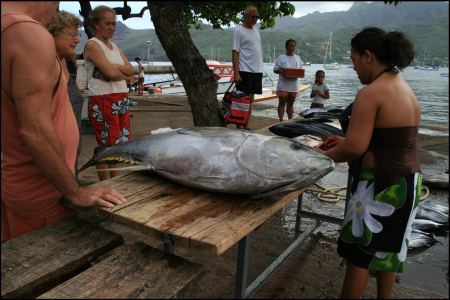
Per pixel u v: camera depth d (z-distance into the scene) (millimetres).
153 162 2227
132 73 3486
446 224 3355
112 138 3410
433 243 3055
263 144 2027
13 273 1500
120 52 3473
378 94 1748
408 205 1786
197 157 2082
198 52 4023
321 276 2422
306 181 1920
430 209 3559
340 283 2342
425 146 6293
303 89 16281
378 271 1970
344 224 1954
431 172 4758
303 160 1962
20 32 1459
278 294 2199
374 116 1772
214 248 1460
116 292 1394
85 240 1746
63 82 1853
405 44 1767
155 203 1894
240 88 5293
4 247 1675
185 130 2322
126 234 2875
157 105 10445
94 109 3342
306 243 2916
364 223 1835
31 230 1939
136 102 10953
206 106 4125
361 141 1787
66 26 2445
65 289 1398
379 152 1801
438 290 2365
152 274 1502
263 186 1947
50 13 1670
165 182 2230
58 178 1648
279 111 7113
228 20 4977
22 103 1499
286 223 3295
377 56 1832
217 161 2035
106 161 2455
